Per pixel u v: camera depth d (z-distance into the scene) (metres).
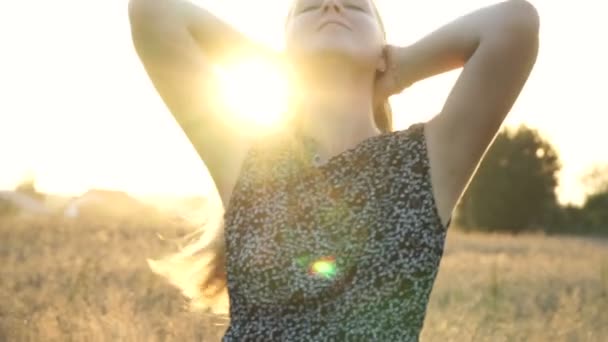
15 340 8.56
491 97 3.42
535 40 3.45
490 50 3.42
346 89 3.56
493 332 9.14
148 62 3.66
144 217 24.34
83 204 25.64
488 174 69.50
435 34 3.61
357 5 3.59
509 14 3.44
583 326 9.79
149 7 3.60
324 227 3.37
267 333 3.35
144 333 8.44
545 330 9.52
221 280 3.99
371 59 3.56
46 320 9.12
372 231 3.34
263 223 3.42
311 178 3.44
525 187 68.88
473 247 31.02
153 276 13.16
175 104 3.66
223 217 3.62
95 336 8.18
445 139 3.43
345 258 3.33
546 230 69.44
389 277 3.32
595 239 44.28
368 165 3.42
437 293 13.24
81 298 10.92
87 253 17.80
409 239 3.34
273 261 3.36
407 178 3.39
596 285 14.71
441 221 3.38
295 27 3.60
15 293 11.95
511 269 18.08
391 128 3.85
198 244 3.96
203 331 8.41
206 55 3.74
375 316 3.30
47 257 16.77
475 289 13.60
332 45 3.50
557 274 16.92
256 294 3.38
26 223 23.38
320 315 3.32
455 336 8.57
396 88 3.68
